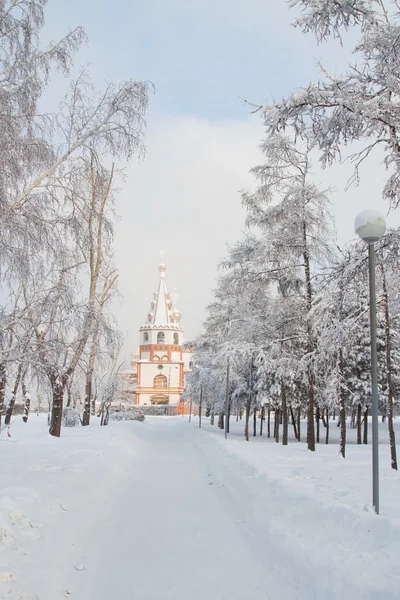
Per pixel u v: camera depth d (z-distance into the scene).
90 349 12.20
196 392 45.38
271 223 19.84
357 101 9.06
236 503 9.41
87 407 30.48
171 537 7.31
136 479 12.84
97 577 5.59
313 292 19.31
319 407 28.03
